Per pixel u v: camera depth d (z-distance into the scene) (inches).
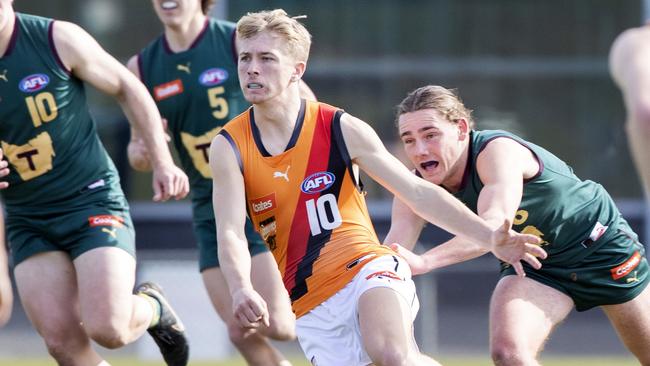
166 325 856.3
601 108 2087.8
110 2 2055.9
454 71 2087.8
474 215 626.5
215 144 653.3
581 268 727.7
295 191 647.8
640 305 746.8
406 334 614.5
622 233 739.4
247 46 642.8
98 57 789.9
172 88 938.7
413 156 695.7
